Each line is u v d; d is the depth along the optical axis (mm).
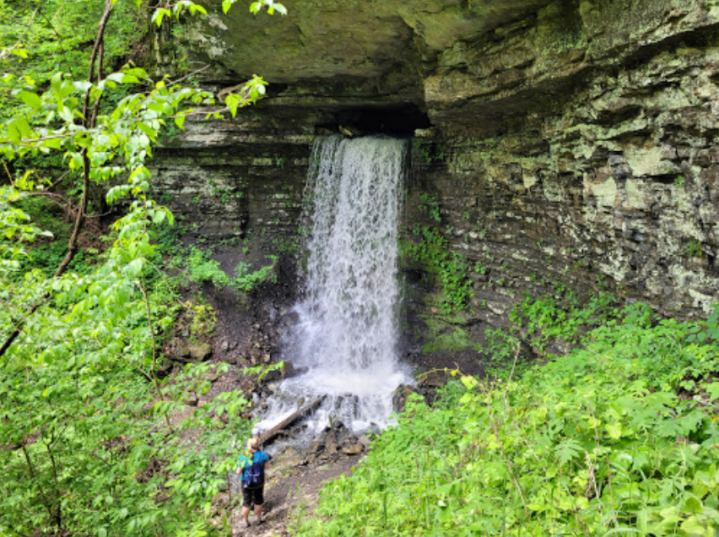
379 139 14719
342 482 6512
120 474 5180
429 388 12312
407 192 14703
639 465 2449
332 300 16188
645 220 7520
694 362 5934
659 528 1973
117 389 5148
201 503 4578
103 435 5102
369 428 11531
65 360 4484
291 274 16906
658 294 7570
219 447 4531
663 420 2877
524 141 10453
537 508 2617
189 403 11555
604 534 2051
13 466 5344
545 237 10938
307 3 9516
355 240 15641
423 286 14688
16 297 3580
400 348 14492
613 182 7992
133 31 13594
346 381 13695
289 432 11406
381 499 4547
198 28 11500
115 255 3000
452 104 10531
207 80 13742
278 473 9859
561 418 3061
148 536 4586
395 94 13641
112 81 2242
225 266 16375
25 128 2057
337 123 16016
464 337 13359
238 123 15031
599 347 7312
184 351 13789
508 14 8328
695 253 6758
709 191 6199
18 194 3436
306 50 11602
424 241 14555
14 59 10031
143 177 3148
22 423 4730
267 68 12734
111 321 3621
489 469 3146
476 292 13289
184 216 16656
